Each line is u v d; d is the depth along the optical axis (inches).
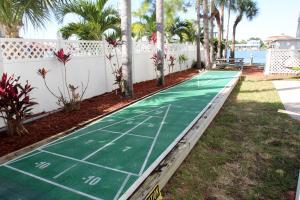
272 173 151.1
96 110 282.2
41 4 239.8
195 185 139.9
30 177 140.6
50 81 280.7
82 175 140.8
